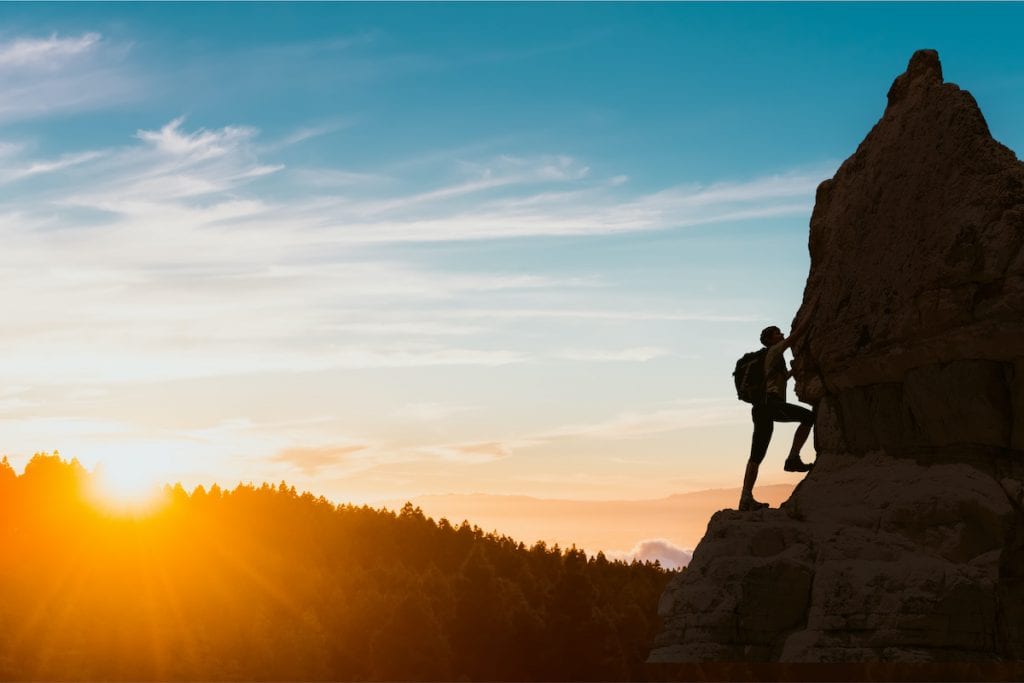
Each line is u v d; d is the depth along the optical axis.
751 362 21.92
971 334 18.89
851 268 21.19
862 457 20.95
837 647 18.17
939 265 19.25
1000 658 18.23
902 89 21.70
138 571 199.12
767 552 19.56
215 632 171.50
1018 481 19.11
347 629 167.88
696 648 18.73
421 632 151.75
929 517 19.00
